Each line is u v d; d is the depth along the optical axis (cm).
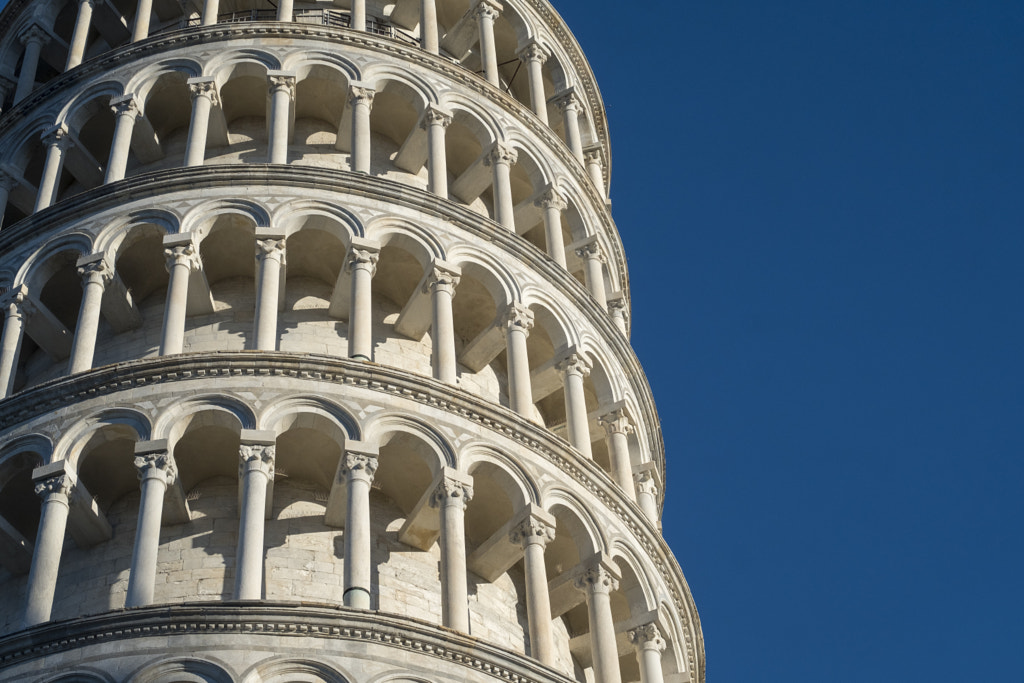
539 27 6006
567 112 5909
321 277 4647
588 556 4162
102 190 4631
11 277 4575
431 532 4006
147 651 3334
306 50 5091
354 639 3400
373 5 5769
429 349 4606
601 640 3975
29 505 4128
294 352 4031
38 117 5197
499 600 4122
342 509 3934
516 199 5469
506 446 4125
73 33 5734
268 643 3353
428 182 4944
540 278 4816
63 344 4588
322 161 5022
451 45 5853
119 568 3878
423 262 4569
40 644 3388
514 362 4497
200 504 4000
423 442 3994
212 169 4603
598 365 4888
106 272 4438
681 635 4447
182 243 4381
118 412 3953
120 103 4991
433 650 3456
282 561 3856
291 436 3988
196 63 5053
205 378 3997
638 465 4881
